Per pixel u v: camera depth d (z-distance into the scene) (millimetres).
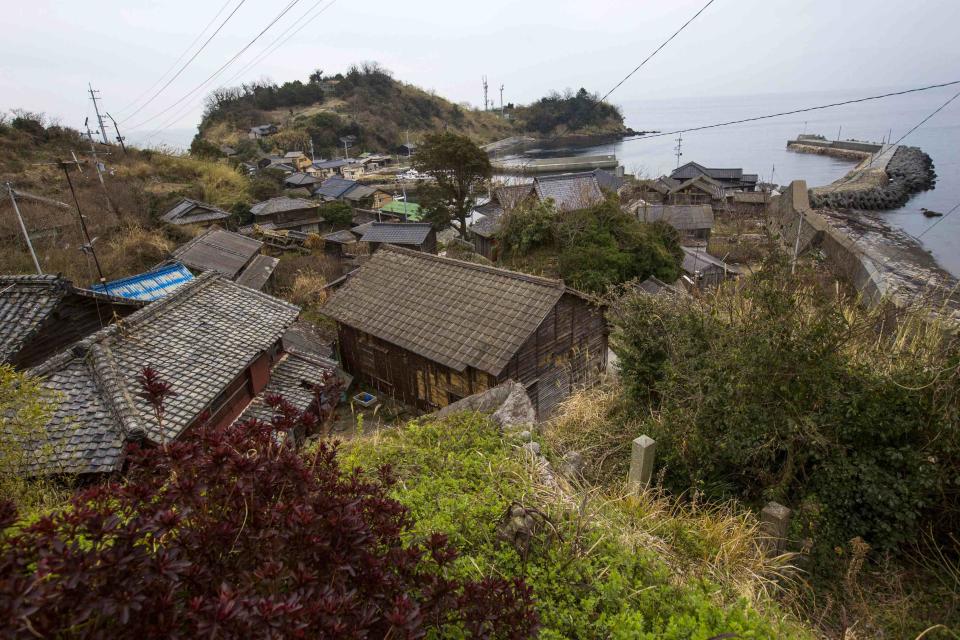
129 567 1781
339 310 15297
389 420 13727
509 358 11586
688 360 5691
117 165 38125
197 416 8547
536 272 23234
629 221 24328
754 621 2947
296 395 11695
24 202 23750
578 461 5570
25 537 1920
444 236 40656
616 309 7680
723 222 41594
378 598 2121
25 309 9852
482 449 5012
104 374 8531
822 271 6059
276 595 1866
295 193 48688
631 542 3750
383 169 71250
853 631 3617
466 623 2234
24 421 6301
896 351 4789
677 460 5324
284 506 2207
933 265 25188
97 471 7297
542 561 3361
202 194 38688
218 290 12219
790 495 4844
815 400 4617
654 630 2873
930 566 4215
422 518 3709
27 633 1618
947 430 4098
